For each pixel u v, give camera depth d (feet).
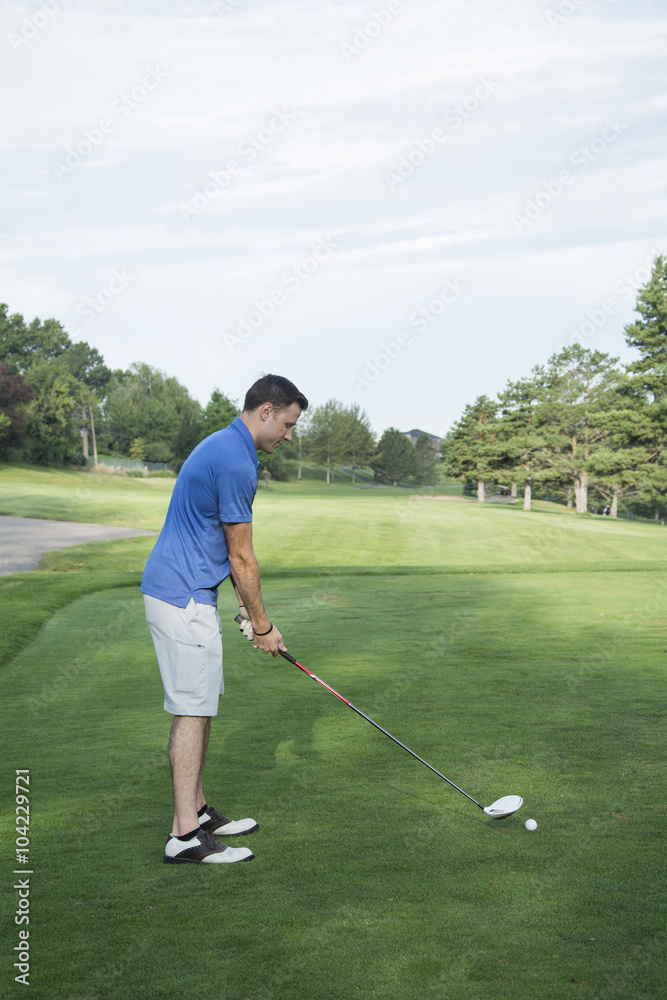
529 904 6.91
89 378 298.15
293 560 67.05
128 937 6.43
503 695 15.38
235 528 9.32
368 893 7.18
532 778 10.43
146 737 12.85
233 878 7.58
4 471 167.53
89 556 64.34
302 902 7.04
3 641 22.17
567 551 78.33
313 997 5.51
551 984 5.65
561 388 150.51
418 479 279.49
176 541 9.30
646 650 20.33
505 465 163.53
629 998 5.45
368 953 6.11
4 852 8.32
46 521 87.04
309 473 284.20
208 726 8.95
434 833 8.61
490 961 5.98
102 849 8.40
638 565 47.80
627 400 131.23
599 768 10.82
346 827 8.84
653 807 9.32
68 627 25.14
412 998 5.48
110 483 169.27
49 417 193.36
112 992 5.61
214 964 5.98
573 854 8.00
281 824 8.95
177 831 8.11
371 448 266.77
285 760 11.41
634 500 172.65
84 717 14.29
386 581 38.88
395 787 10.17
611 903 6.92
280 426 9.86
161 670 9.09
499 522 102.78
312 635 23.04
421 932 6.43
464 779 10.43
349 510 110.93
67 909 6.97
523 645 21.13
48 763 11.46
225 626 26.63
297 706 14.75
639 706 14.39
